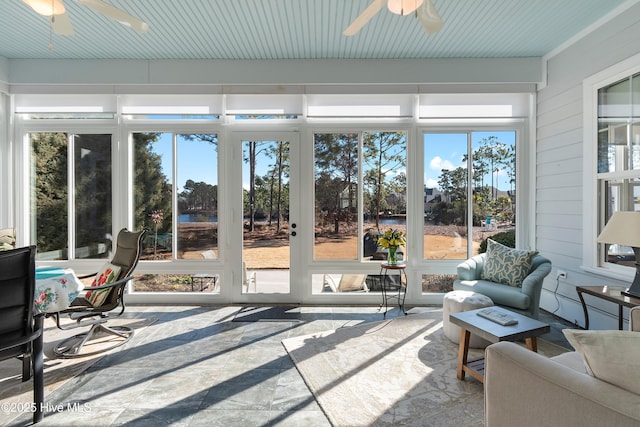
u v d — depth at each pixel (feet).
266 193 13.06
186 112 12.95
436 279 13.11
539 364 3.82
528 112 12.85
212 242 13.16
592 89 10.05
